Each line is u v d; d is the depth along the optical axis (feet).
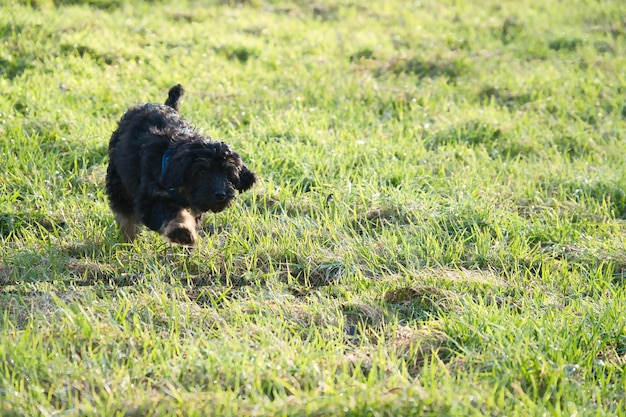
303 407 17.74
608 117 46.03
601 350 22.33
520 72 53.01
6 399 17.53
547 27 64.13
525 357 20.39
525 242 29.35
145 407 17.67
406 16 66.44
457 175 35.01
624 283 26.61
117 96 42.16
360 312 24.22
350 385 18.98
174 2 63.77
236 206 30.71
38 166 33.14
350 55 55.01
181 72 47.24
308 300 24.62
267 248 27.71
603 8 69.62
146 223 26.13
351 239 28.76
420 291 25.45
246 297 24.79
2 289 24.32
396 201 31.55
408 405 18.11
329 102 44.62
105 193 31.30
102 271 26.00
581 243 29.71
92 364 19.36
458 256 28.37
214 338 21.62
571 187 35.45
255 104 42.88
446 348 21.83
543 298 25.38
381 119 43.68
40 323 21.42
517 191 34.47
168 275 26.04
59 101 40.32
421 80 50.75
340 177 33.96
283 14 64.28
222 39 54.13
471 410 18.04
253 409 17.61
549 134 42.47
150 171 26.04
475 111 44.32
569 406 18.49
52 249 26.99
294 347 20.92
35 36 49.34
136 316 21.63
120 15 57.72
